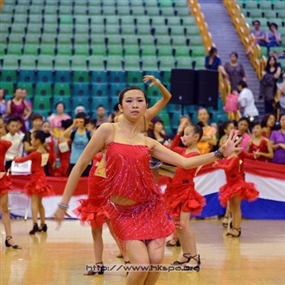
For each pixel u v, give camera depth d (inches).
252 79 1282.0
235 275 497.4
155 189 347.3
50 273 505.4
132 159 342.3
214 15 1558.8
